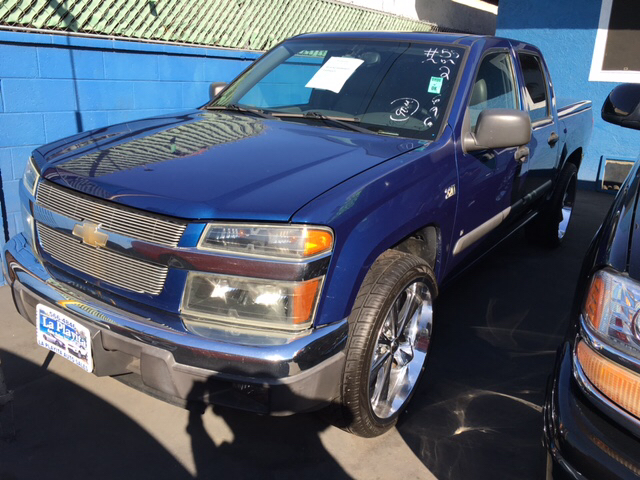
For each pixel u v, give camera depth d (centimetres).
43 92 460
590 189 827
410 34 379
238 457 263
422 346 301
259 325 217
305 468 258
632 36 758
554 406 190
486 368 345
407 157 278
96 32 495
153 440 271
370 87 343
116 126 329
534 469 263
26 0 438
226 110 365
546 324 406
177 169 250
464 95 327
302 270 213
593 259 211
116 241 231
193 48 577
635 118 297
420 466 263
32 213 271
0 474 245
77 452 261
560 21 800
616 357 174
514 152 378
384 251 258
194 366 214
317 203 225
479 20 1355
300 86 363
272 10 673
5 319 372
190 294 220
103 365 235
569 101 573
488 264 516
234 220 216
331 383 231
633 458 166
